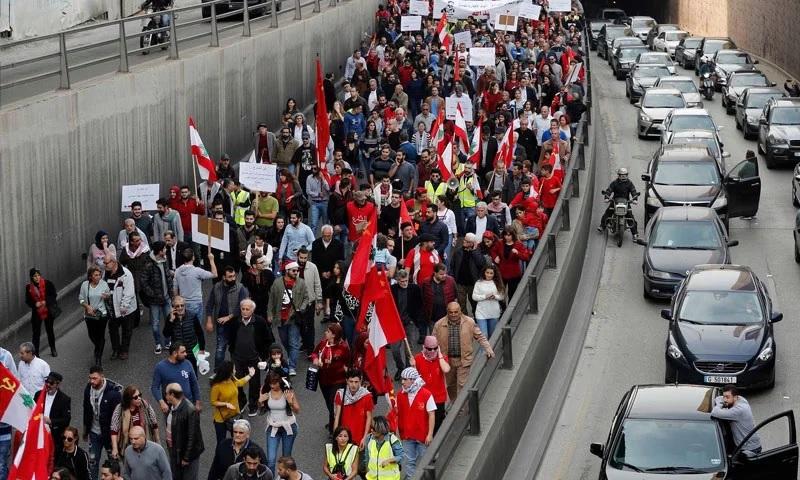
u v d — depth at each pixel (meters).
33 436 13.76
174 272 21.97
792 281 27.58
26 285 22.05
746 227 32.41
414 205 25.14
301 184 28.92
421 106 34.56
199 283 20.92
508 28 45.66
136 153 26.70
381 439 14.70
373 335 17.06
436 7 47.12
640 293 27.00
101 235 22.72
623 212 30.48
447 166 26.70
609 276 28.33
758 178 31.62
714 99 53.47
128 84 26.20
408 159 29.72
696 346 21.03
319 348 17.73
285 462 13.70
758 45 67.44
